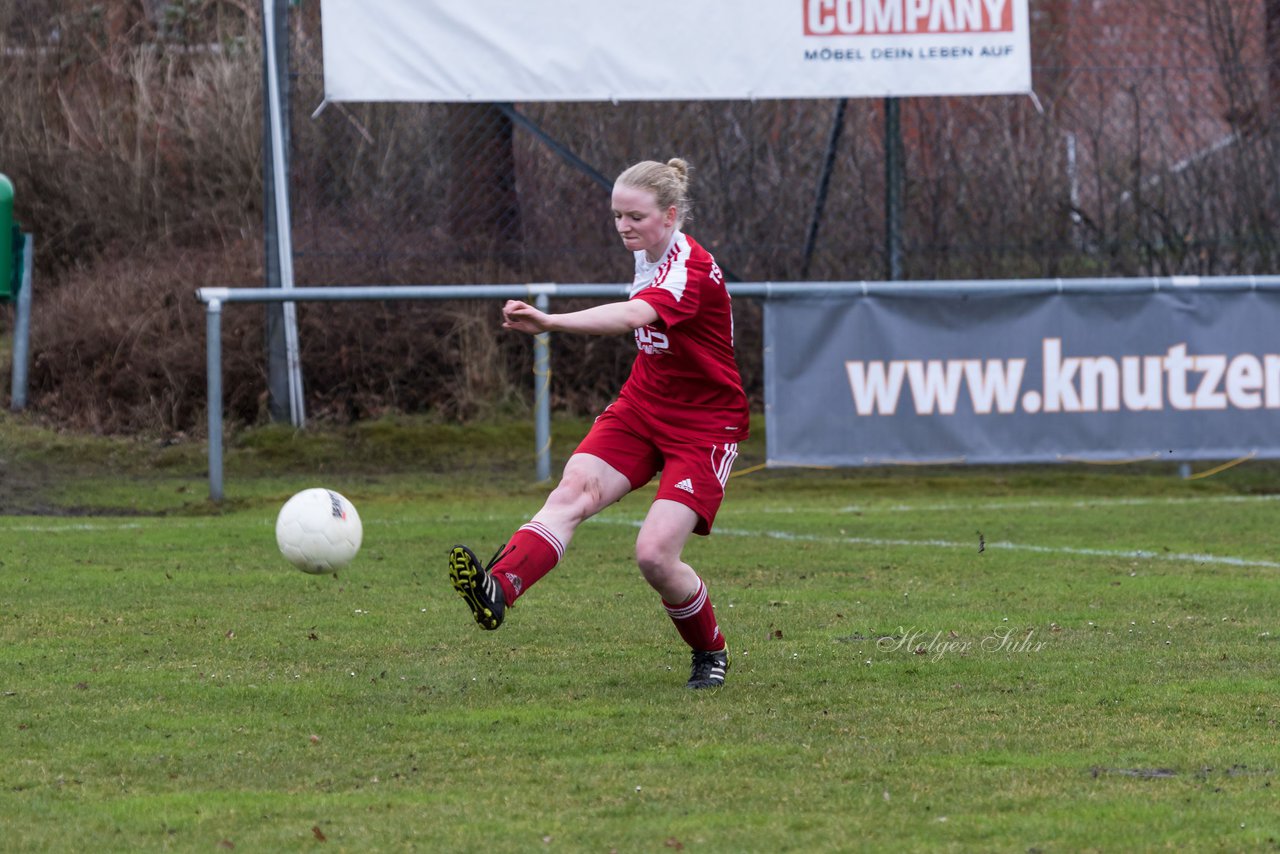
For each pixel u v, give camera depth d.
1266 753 15.13
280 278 48.62
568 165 52.38
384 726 16.39
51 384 51.72
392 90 44.91
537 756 15.12
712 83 45.78
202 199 60.56
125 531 34.75
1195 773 14.41
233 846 12.23
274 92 47.44
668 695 17.97
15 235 50.09
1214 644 21.22
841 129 49.97
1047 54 52.62
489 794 13.75
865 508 39.97
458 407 51.62
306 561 21.17
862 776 14.30
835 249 52.50
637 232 17.88
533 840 12.34
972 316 41.72
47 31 64.06
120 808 13.29
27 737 15.85
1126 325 41.97
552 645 21.30
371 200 50.38
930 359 41.75
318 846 12.23
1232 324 42.12
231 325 51.47
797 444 41.59
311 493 21.52
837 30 45.94
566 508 18.12
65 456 46.78
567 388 53.00
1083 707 17.25
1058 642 21.41
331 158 49.47
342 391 51.28
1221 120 52.25
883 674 19.19
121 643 21.38
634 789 13.85
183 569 28.77
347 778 14.33
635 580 27.55
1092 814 13.02
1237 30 52.62
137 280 53.94
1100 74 52.34
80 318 52.25
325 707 17.31
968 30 46.22
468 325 51.97
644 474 18.59
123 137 61.75
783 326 41.44
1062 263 52.25
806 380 41.56
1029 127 52.94
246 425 50.22
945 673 19.23
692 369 18.11
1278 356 42.25
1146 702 17.48
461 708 17.28
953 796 13.59
